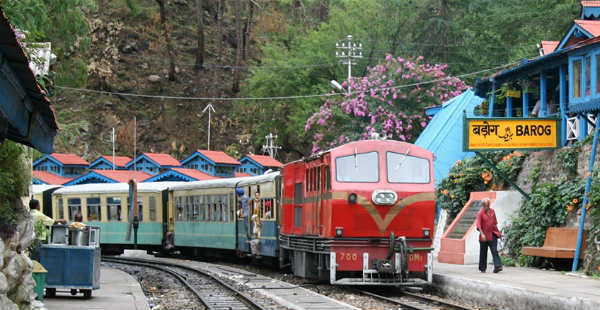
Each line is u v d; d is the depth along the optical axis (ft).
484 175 76.23
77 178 158.61
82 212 114.62
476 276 54.29
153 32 241.96
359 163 56.59
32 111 28.19
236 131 228.43
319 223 58.49
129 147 212.43
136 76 228.84
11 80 24.27
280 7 271.49
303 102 185.88
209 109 213.25
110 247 113.60
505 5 155.74
